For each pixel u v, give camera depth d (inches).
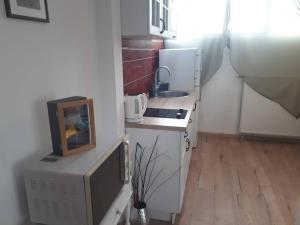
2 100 37.7
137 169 77.9
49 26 46.7
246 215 84.4
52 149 47.1
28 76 42.4
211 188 99.8
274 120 143.2
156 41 126.3
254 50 135.3
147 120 76.9
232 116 151.7
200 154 130.9
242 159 125.2
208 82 148.3
